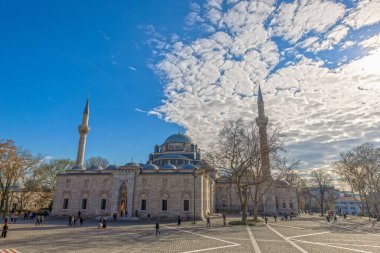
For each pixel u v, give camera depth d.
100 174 70.75
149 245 25.08
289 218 71.94
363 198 96.56
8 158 61.88
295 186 93.12
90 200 69.00
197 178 64.19
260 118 81.75
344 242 27.41
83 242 27.16
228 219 63.81
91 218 65.75
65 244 25.78
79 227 44.12
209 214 72.12
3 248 23.44
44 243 26.48
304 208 141.00
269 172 57.94
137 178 67.62
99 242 27.16
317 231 38.53
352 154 72.94
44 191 83.38
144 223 52.78
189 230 39.31
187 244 25.64
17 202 87.75
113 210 64.69
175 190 64.81
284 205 93.19
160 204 64.38
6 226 31.50
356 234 35.00
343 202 171.00
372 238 30.84
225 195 92.94
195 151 95.81
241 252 21.55
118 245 25.12
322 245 25.33
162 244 25.67
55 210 70.31
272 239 29.44
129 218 61.41
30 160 70.81
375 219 74.62
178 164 86.44
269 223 53.72
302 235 33.38
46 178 83.38
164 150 96.25
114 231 37.97
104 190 69.06
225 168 54.03
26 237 31.17
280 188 94.75
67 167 90.06
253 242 27.06
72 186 71.50
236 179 52.78
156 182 66.38
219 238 30.09
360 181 74.50
